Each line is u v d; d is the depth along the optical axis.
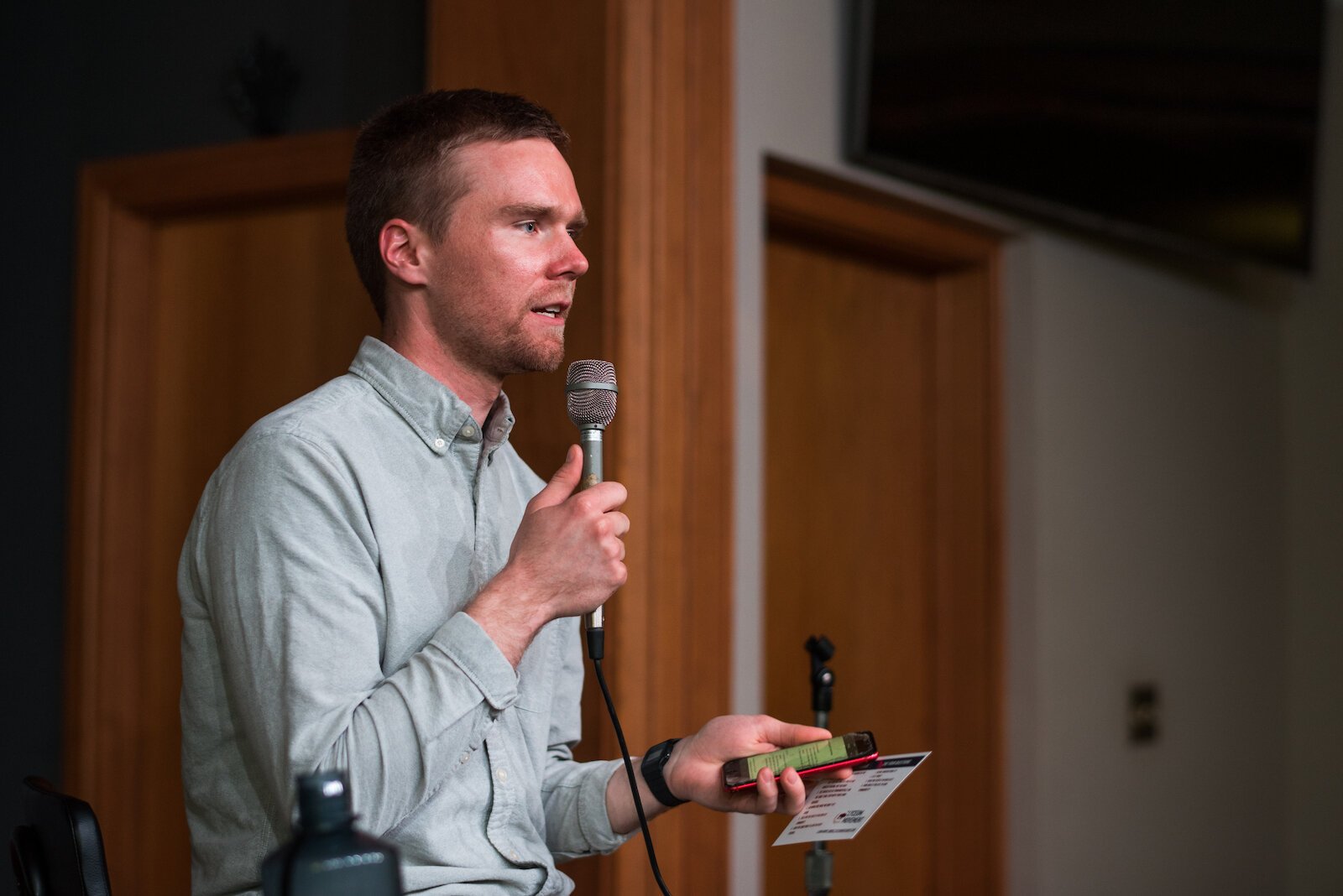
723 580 6.33
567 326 6.07
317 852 2.10
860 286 8.32
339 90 6.93
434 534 3.12
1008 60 7.88
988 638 8.38
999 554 8.40
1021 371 8.51
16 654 7.44
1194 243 9.12
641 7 6.14
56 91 7.62
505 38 6.30
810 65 7.18
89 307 7.30
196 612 3.09
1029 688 8.33
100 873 2.79
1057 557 8.52
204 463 7.27
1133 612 9.09
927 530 8.61
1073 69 8.23
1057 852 8.35
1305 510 10.59
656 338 6.11
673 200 6.22
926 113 7.48
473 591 3.18
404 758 2.74
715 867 6.26
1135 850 8.95
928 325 8.70
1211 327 9.99
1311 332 10.66
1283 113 9.59
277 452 2.92
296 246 7.16
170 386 7.38
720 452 6.35
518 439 6.08
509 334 3.18
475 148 3.18
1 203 7.69
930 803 8.45
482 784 3.13
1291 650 10.55
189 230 7.43
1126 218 8.66
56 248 7.55
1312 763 10.41
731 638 6.36
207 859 3.07
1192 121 8.99
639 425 6.01
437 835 3.00
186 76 7.30
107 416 7.25
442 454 3.19
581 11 6.14
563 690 3.68
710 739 3.31
